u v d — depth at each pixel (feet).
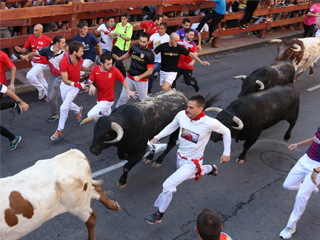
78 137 23.38
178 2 38.47
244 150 21.80
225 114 18.95
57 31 31.19
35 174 12.54
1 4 28.50
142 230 16.30
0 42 28.37
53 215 13.11
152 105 18.51
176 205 18.03
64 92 21.71
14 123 24.16
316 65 41.78
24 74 31.07
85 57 29.58
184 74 29.66
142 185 19.34
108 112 22.13
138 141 17.60
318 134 15.39
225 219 17.34
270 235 16.61
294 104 22.79
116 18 36.09
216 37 43.73
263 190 19.79
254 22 50.75
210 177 20.48
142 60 23.31
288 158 23.11
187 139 15.11
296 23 57.47
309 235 16.76
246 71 38.19
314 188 15.38
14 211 11.79
